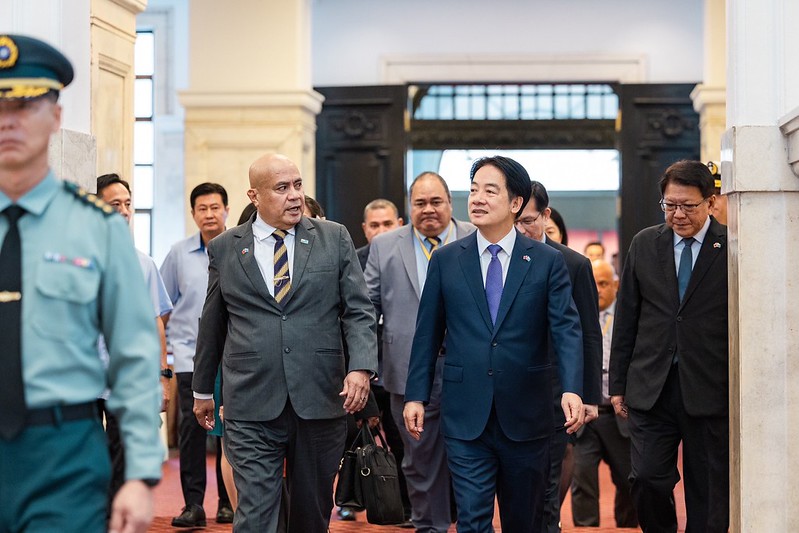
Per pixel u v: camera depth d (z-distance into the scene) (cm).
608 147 1538
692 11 1337
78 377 287
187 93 1170
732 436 547
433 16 1355
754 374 536
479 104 1548
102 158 686
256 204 518
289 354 505
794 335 537
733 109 552
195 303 738
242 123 1173
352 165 1282
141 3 732
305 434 508
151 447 286
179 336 739
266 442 505
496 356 481
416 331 501
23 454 279
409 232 645
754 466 536
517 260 489
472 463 482
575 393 474
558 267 490
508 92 1548
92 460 286
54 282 284
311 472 512
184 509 723
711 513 561
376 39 1359
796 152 518
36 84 287
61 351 284
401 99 1280
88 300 286
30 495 279
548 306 488
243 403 503
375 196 1280
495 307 489
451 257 496
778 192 537
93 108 670
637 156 1269
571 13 1348
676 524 584
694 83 1264
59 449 281
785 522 536
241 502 499
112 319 291
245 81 1174
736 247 541
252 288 509
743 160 537
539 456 486
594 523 764
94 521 286
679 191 551
